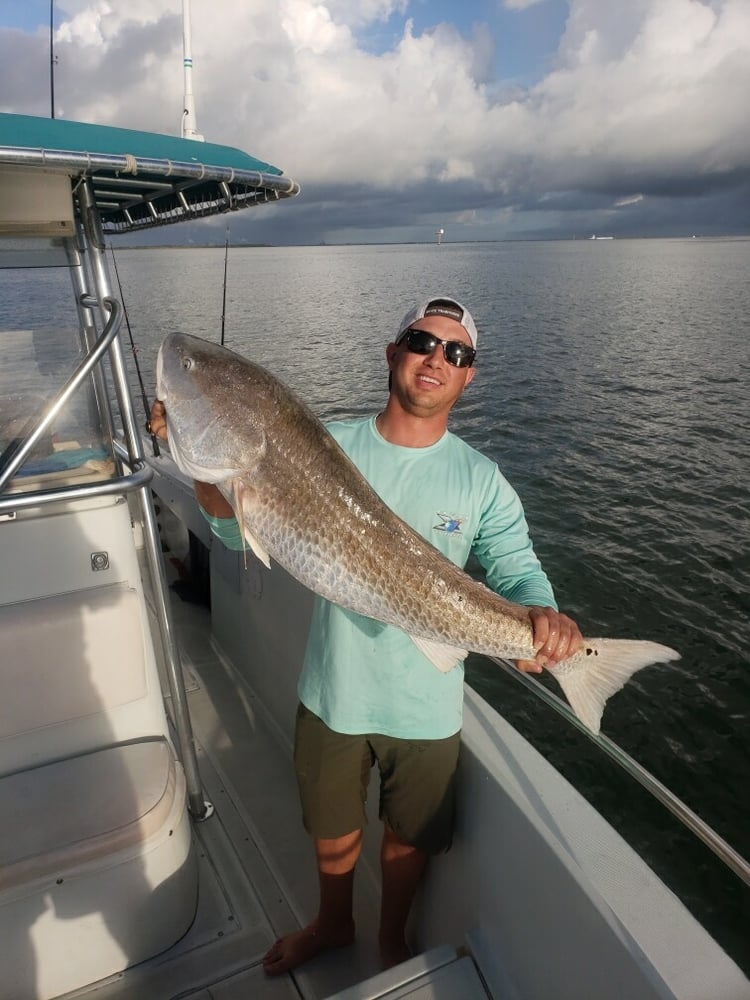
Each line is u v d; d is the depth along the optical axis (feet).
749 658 22.82
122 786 7.54
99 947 7.38
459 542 7.09
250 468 6.19
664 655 6.61
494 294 161.58
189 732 9.30
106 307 7.34
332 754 7.20
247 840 9.75
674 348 81.92
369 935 8.36
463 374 6.81
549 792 6.45
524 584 6.96
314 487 6.16
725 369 68.39
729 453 42.88
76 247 7.98
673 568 28.89
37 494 6.83
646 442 45.70
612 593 27.14
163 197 9.59
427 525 7.02
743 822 16.80
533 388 62.03
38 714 7.55
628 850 5.76
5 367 7.55
